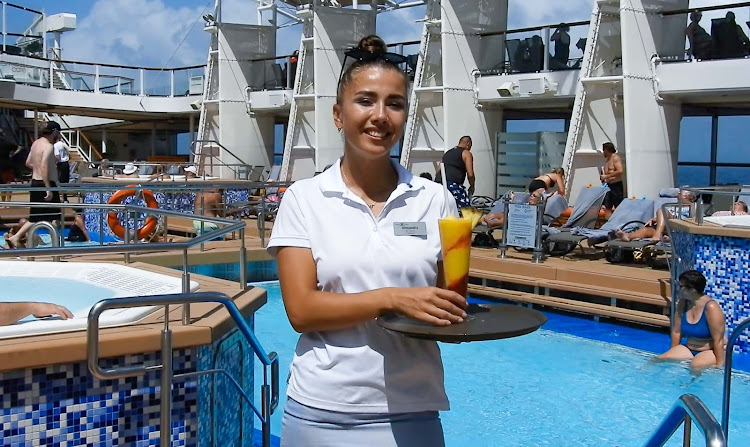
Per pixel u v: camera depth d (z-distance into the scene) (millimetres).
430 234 2207
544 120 19016
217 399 3689
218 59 21969
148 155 30516
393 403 2148
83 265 5531
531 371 6680
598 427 5383
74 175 20156
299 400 2189
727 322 7238
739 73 11469
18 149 22938
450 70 15234
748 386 6133
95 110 24859
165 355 2936
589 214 10570
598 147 13227
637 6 12219
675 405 2166
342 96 2203
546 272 9039
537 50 14555
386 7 18438
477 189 15750
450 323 1954
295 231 2170
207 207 12219
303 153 19859
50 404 3078
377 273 2145
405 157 16391
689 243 7734
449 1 15102
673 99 12742
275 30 22188
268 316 8750
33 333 3166
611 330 7973
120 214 13883
